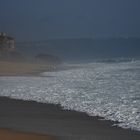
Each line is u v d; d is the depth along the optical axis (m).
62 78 45.31
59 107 24.36
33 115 21.72
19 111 23.05
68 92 31.83
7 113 22.47
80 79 43.59
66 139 15.80
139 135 16.95
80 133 17.09
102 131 17.64
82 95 29.86
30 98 28.64
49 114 21.89
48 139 15.16
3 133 15.52
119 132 17.50
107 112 22.31
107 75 47.91
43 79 44.44
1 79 45.03
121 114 21.62
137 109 23.14
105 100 27.06
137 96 28.92
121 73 50.38
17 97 29.30
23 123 19.42
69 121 19.91
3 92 32.41
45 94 30.80
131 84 37.25
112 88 34.28
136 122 19.59
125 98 27.97
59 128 18.17
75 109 23.48
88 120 20.11
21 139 14.77
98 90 32.94
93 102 26.17
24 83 39.94
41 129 17.89
